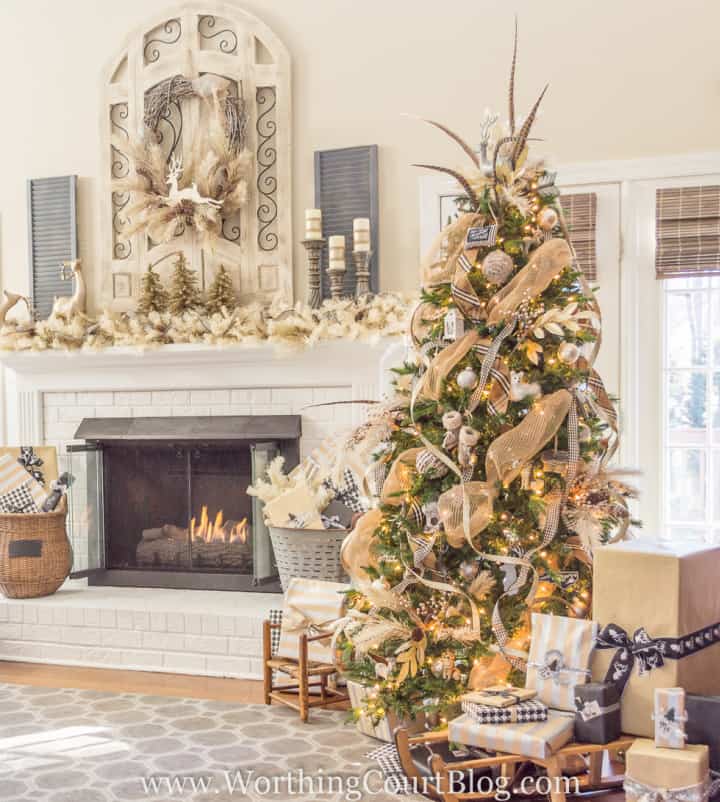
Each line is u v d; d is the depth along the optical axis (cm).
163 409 491
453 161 457
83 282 502
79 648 448
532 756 265
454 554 327
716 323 427
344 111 472
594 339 329
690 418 431
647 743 264
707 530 430
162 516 488
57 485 470
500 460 305
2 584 462
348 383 458
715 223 419
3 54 528
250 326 455
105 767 315
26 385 512
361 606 340
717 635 293
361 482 375
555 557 323
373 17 467
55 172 520
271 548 450
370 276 464
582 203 434
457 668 321
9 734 348
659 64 427
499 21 448
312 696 389
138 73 503
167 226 493
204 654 430
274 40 479
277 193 481
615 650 284
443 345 330
